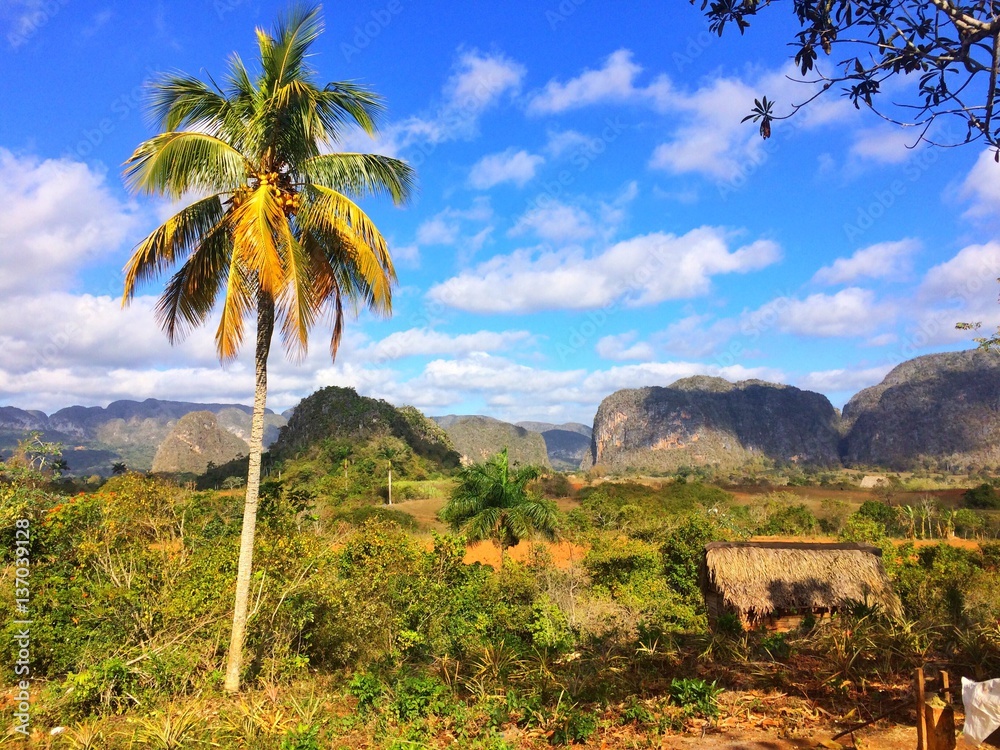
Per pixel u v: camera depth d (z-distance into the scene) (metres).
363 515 34.38
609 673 7.89
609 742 6.09
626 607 16.17
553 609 14.03
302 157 8.88
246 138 8.70
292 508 17.50
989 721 3.73
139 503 13.83
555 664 8.61
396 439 88.94
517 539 24.28
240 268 8.19
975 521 40.38
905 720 5.75
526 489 26.17
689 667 8.14
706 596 13.68
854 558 12.77
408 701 7.54
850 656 7.41
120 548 12.56
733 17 4.38
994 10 4.01
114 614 10.55
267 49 8.72
